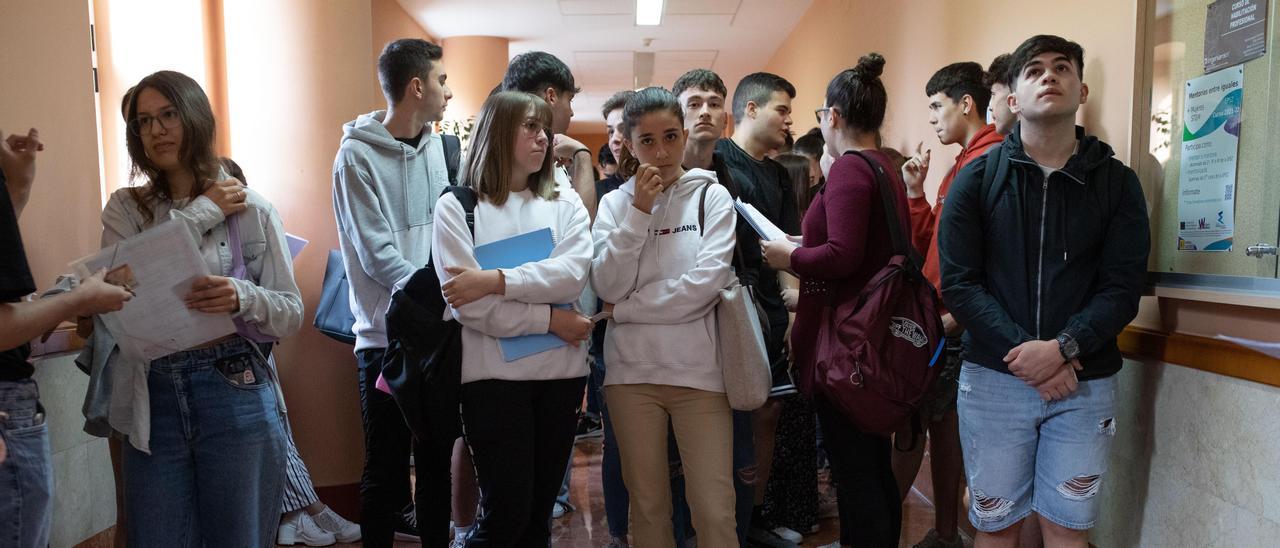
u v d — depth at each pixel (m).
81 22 2.78
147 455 1.77
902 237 2.13
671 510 2.20
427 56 2.65
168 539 1.77
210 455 1.80
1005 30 3.24
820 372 2.12
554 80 2.75
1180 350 2.04
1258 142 1.79
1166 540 2.11
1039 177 1.96
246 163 3.29
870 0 5.36
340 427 3.32
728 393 2.07
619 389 2.16
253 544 1.85
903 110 4.68
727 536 2.08
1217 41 1.92
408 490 2.67
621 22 7.79
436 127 7.29
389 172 2.62
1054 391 1.87
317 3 3.29
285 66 3.28
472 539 2.07
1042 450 1.98
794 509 3.11
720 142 2.74
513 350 2.01
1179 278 2.04
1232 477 1.87
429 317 2.07
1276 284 1.72
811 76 7.15
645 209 2.06
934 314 2.10
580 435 4.97
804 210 3.36
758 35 8.28
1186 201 2.03
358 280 2.59
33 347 2.54
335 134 3.33
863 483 2.21
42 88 2.58
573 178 2.75
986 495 2.03
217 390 1.80
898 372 2.04
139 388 1.74
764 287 2.56
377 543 2.56
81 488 2.79
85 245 2.78
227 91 3.43
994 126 2.72
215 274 1.83
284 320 1.88
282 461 1.93
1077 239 1.92
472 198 2.13
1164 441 2.12
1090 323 1.86
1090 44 2.59
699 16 7.50
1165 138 2.11
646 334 2.10
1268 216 1.76
